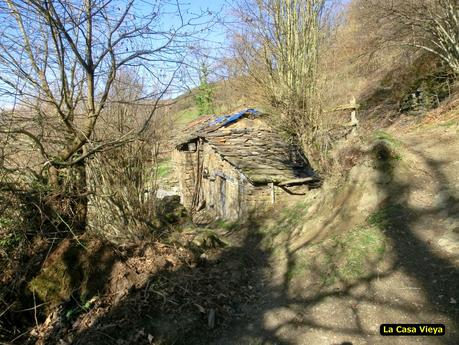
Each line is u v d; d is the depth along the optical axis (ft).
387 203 18.86
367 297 13.74
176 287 15.92
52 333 12.80
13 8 12.28
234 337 13.83
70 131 14.21
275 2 31.55
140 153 19.75
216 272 18.37
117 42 13.33
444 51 37.63
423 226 16.16
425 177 19.39
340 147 26.04
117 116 17.88
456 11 31.78
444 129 26.00
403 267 14.39
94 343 12.25
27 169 13.14
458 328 11.02
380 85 56.85
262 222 28.43
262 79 35.50
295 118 30.71
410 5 35.76
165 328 13.56
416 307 12.44
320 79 30.63
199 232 23.57
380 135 23.08
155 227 21.30
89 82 14.20
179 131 52.80
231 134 40.34
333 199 22.93
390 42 49.93
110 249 16.14
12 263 13.38
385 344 11.41
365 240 16.70
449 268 13.28
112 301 14.48
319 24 31.37
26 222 13.75
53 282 13.88
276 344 12.97
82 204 15.85
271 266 19.75
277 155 35.83
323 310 14.03
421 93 42.70
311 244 19.38
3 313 11.86
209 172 42.88
